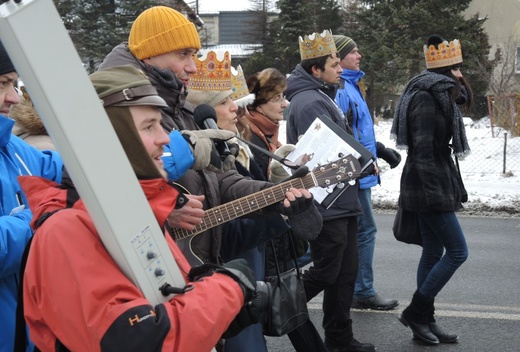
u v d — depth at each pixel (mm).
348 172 2889
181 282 1855
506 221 8891
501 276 6355
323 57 4715
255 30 38500
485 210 9469
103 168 1638
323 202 3545
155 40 3098
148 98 1893
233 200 2953
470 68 27938
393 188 10945
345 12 34750
